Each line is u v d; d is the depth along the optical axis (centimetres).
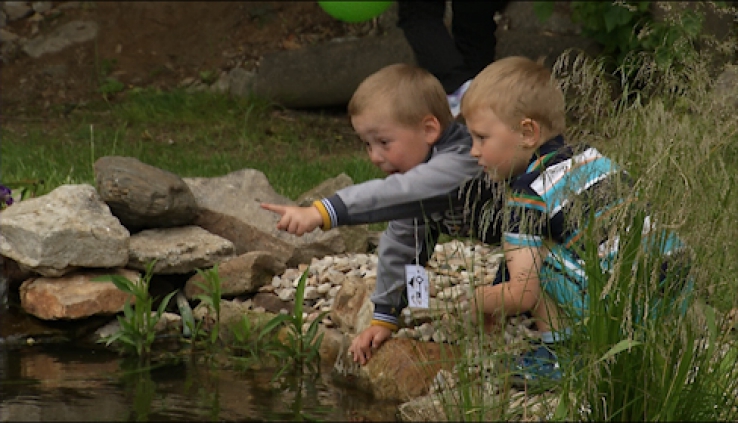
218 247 580
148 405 398
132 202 576
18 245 547
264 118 1223
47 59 1378
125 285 510
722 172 333
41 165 890
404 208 427
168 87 1326
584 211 356
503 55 1173
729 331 357
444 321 471
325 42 1372
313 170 905
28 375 446
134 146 1066
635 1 1086
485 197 433
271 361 476
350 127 1201
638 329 337
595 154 368
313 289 551
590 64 356
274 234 616
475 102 411
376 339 446
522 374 382
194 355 488
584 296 366
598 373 339
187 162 977
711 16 630
